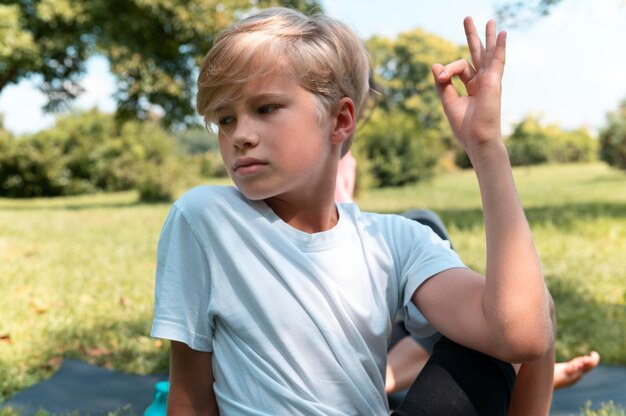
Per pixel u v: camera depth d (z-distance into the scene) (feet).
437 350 3.60
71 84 48.83
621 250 18.75
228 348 3.44
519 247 3.10
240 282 3.38
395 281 3.69
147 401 7.54
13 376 8.12
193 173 60.34
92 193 66.44
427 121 110.32
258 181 3.32
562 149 100.42
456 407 3.32
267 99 3.28
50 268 15.93
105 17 45.83
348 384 3.34
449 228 23.81
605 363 9.12
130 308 11.73
